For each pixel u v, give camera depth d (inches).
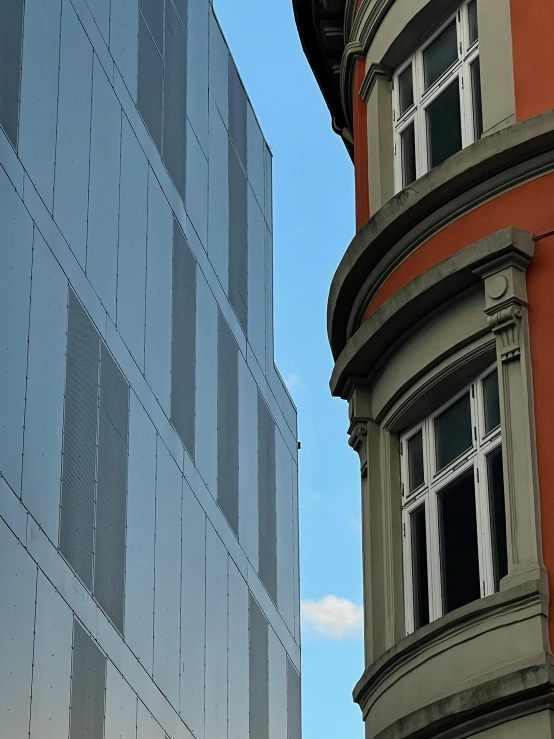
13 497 841.5
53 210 978.7
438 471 609.6
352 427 671.8
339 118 888.9
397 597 616.7
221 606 1352.1
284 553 1695.4
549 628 505.0
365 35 750.5
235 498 1469.0
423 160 684.7
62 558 916.0
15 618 823.1
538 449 535.5
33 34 973.2
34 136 956.0
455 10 682.8
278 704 1573.6
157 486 1173.7
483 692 499.8
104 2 1163.3
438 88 685.9
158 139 1302.9
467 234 602.5
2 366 849.5
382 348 642.8
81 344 1004.6
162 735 1111.6
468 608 529.3
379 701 594.6
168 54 1380.4
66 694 897.5
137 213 1200.2
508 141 580.4
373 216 650.2
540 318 555.2
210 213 1498.5
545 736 482.6
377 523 634.8
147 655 1093.8
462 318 590.2
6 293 870.4
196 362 1364.4
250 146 1755.7
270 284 1792.6
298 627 1745.8
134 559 1086.4
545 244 565.3
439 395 612.1
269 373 1729.8
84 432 989.8
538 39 612.4
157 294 1242.0
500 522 557.9
